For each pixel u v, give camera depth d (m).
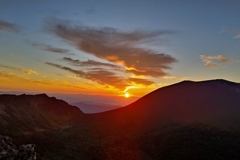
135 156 74.75
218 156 66.81
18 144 73.62
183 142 80.19
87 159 67.56
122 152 77.94
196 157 67.12
